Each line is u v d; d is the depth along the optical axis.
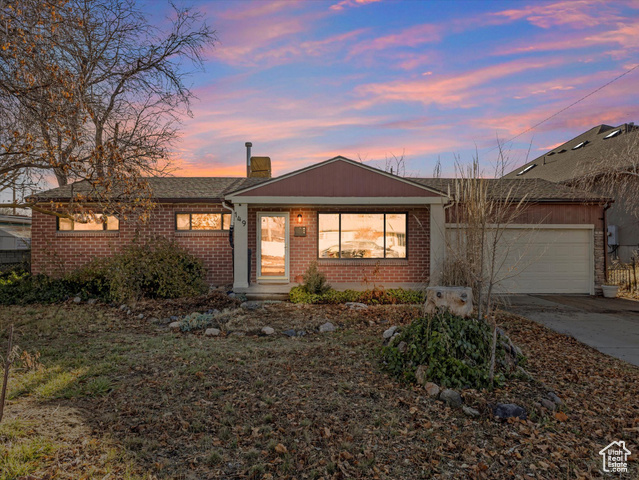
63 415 4.07
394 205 12.64
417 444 3.77
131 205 7.42
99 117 8.45
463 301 6.06
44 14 5.86
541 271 13.62
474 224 8.70
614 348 7.29
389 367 5.73
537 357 6.58
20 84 5.87
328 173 12.10
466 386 5.05
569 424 4.24
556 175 22.66
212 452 3.49
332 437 3.85
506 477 3.29
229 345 7.12
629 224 17.98
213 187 14.68
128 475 3.05
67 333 7.84
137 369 5.68
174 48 11.27
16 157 6.24
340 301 11.12
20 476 2.95
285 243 13.13
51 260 12.95
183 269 11.73
